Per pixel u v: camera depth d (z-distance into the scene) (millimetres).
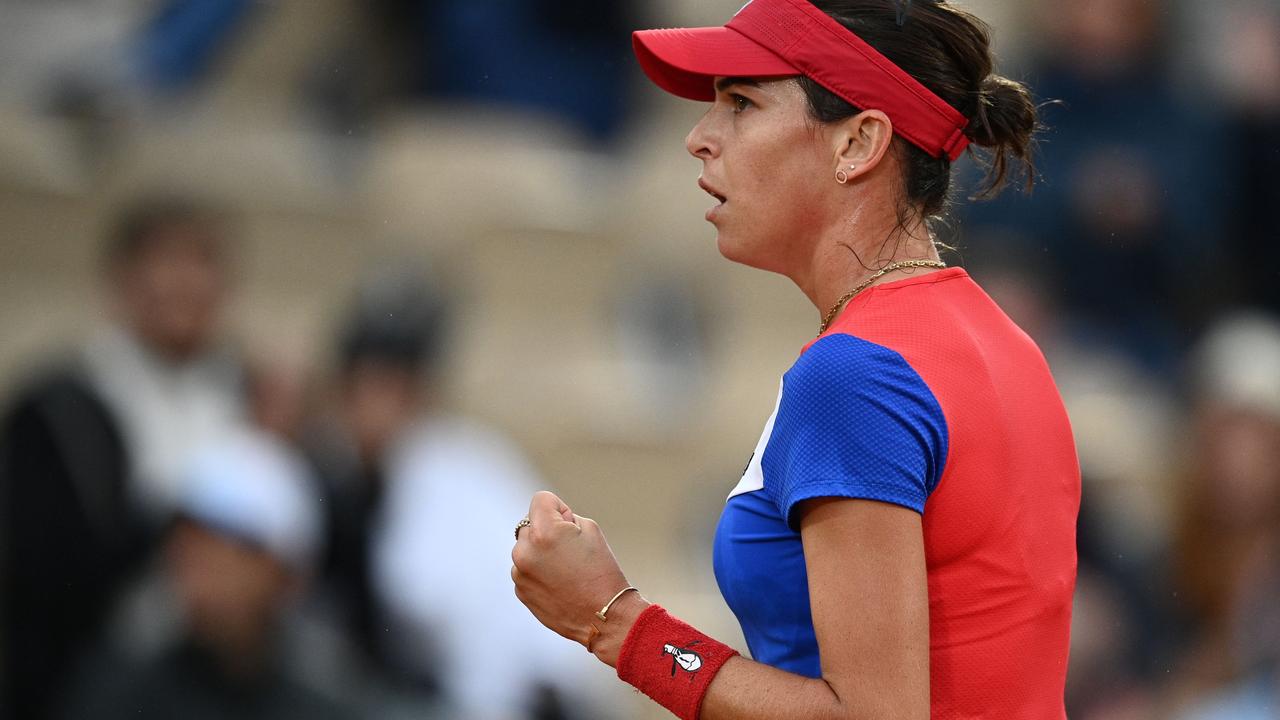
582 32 23281
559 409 20984
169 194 20281
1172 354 23453
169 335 17188
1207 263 23969
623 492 21016
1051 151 23359
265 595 15617
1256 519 17469
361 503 16453
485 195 22125
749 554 6234
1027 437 6219
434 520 16828
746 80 6531
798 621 6145
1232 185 24156
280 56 22281
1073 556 6441
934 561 6000
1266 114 24422
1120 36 23750
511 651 16891
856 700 5660
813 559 5832
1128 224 23453
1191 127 24016
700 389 22000
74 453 16359
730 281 23078
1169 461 22141
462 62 22750
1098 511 19375
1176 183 23812
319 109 22188
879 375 5875
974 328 6281
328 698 15719
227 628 15547
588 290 22250
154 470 16703
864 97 6332
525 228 22047
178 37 21906
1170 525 18641
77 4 21922
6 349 19859
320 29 22453
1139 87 23766
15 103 21125
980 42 6477
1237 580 17359
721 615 19984
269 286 20953
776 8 6477
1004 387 6180
